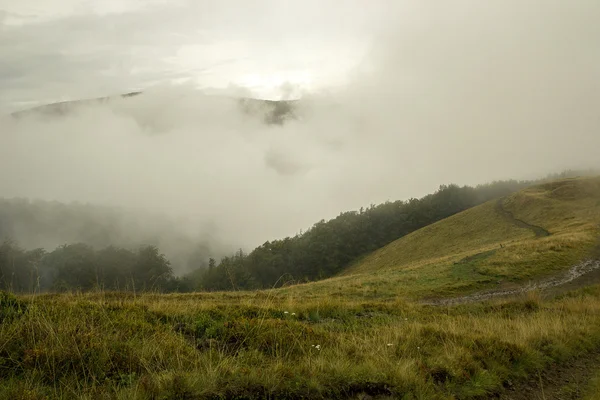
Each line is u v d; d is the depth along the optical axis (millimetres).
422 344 6820
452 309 14711
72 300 7285
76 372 4414
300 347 5852
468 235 73312
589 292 20391
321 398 4555
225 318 7301
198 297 18328
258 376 4586
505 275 26781
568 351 7707
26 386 3896
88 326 5535
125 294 10383
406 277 29156
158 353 5023
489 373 5934
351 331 8078
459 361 6023
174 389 4082
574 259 29594
